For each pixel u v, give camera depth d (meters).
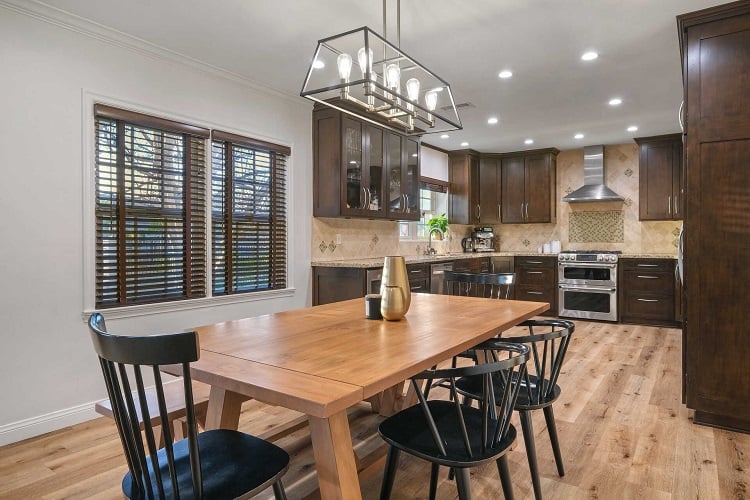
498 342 1.77
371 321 2.05
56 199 2.66
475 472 2.15
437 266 5.22
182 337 1.04
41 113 2.59
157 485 1.12
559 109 4.48
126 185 3.02
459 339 1.68
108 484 2.07
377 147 4.59
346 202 4.25
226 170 3.65
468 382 2.03
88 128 2.79
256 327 1.93
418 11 2.60
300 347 1.57
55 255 2.66
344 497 1.23
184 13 2.62
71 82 2.71
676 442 2.43
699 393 2.64
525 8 2.57
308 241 4.37
